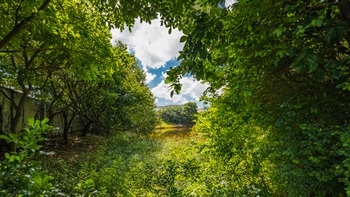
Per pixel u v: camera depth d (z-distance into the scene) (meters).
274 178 3.67
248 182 4.07
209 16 1.97
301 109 2.86
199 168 4.24
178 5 2.83
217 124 4.45
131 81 13.10
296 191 2.87
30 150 1.19
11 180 1.02
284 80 3.12
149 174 4.04
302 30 1.87
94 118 12.78
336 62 2.12
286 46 2.39
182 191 3.93
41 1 3.80
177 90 2.24
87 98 10.94
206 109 4.87
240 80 3.37
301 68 1.91
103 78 6.29
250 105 3.51
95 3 4.02
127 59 6.14
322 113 2.72
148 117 16.22
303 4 2.35
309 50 1.94
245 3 2.35
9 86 8.25
